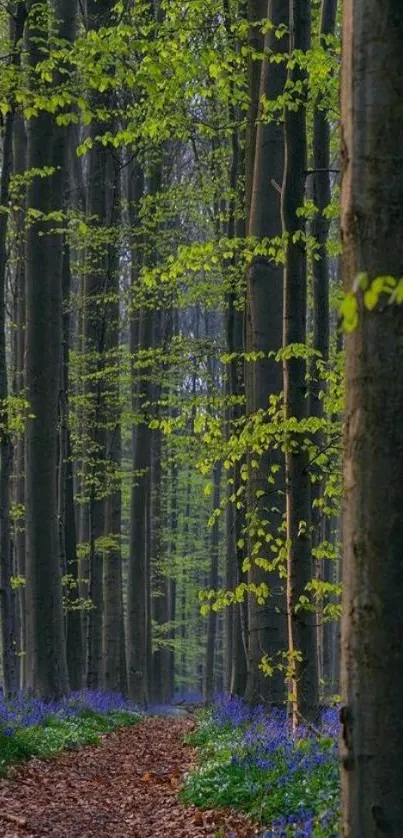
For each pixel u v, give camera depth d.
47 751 12.36
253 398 12.74
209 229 21.97
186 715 25.19
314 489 12.07
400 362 3.60
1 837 8.02
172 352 20.17
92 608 22.05
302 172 9.16
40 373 15.65
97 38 10.27
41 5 12.70
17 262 22.88
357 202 3.67
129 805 9.59
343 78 3.81
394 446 3.62
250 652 13.04
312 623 9.45
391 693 3.63
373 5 3.66
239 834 7.35
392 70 3.63
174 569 38.97
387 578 3.63
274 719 11.55
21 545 24.42
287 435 9.34
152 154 21.81
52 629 15.75
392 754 3.63
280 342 12.70
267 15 12.93
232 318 17.64
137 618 24.27
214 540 38.81
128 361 24.95
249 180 14.10
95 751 13.58
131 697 24.06
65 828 8.47
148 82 10.41
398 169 3.63
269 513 12.43
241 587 10.56
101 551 23.69
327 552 10.63
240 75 11.47
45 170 13.58
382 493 3.63
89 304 23.53
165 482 37.88
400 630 3.63
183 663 55.34
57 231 15.36
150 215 20.91
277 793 8.03
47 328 15.73
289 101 9.27
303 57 9.41
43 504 15.67
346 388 3.77
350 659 3.73
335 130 17.20
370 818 3.65
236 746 10.15
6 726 12.13
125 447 44.75
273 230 12.84
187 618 49.34
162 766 12.41
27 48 14.83
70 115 10.84
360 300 3.64
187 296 18.55
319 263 13.61
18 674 23.50
